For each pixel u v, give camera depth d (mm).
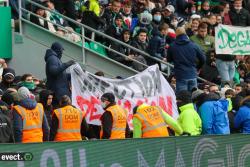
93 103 23906
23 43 27953
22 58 27969
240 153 22453
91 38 28969
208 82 28781
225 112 23672
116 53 28688
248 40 29594
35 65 28031
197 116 23062
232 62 29516
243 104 23938
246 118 23812
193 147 21375
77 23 28359
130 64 28969
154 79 24922
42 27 28109
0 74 25297
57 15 29359
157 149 20625
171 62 28844
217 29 29359
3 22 27688
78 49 28375
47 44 28156
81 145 19250
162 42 29125
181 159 21109
